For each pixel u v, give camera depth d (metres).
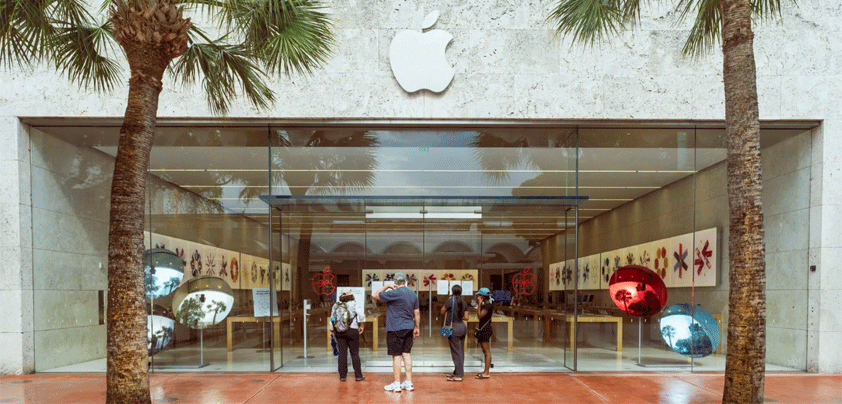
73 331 9.32
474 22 8.84
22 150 8.74
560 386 7.82
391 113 8.76
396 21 8.79
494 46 8.81
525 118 8.79
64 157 9.34
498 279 9.38
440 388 7.65
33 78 8.63
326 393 7.34
